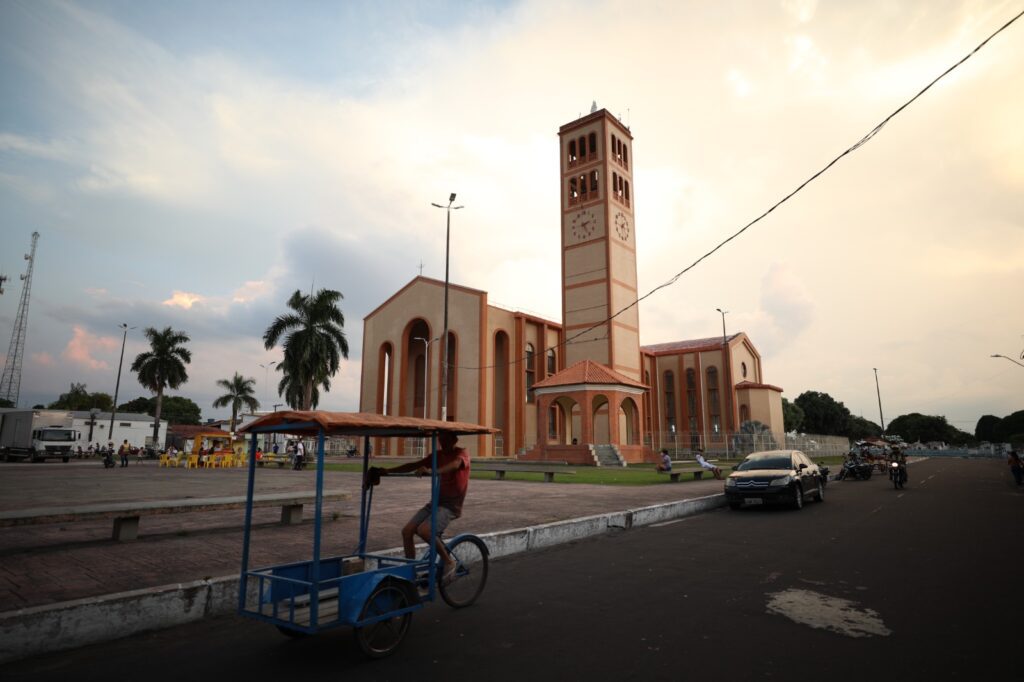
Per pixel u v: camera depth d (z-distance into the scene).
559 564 8.50
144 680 4.34
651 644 4.94
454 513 6.06
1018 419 97.81
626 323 47.97
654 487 20.20
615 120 51.12
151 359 58.81
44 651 4.93
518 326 49.31
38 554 7.82
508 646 4.95
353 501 14.65
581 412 38.12
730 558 8.72
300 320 44.66
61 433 46.72
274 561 7.44
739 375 64.25
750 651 4.74
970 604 6.02
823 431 89.75
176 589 5.82
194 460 36.62
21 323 80.69
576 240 49.41
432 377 48.72
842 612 5.80
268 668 4.56
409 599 5.12
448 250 35.62
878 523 12.34
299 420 4.80
